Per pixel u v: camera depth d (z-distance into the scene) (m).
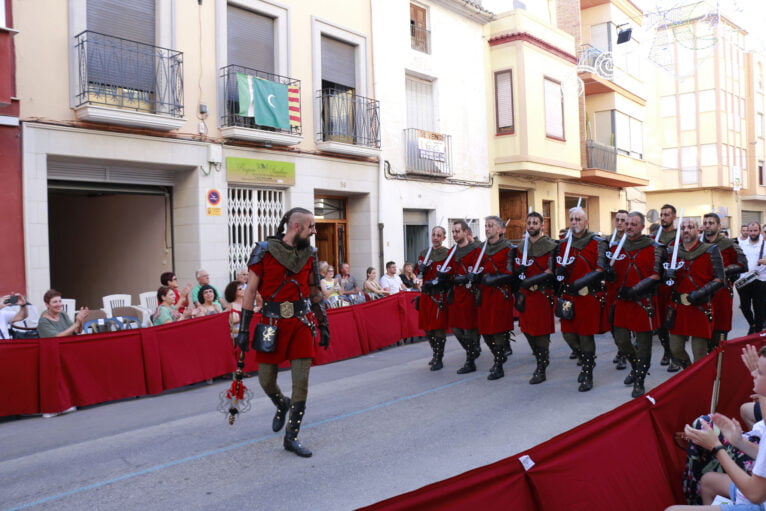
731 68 29.19
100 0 9.43
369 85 14.00
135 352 7.11
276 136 11.46
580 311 6.73
